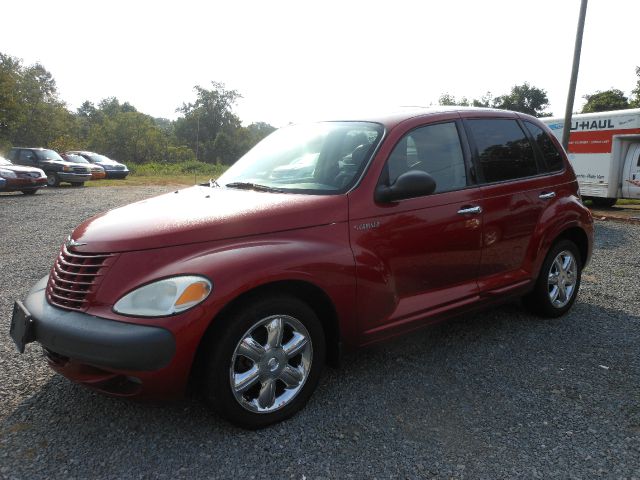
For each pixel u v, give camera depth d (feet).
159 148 230.68
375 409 10.39
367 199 11.03
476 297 13.21
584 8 46.26
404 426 9.78
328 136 12.82
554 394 11.10
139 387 8.67
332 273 10.16
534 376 11.95
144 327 8.46
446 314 12.54
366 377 11.81
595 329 15.07
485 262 13.42
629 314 16.51
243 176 13.05
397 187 10.92
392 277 11.34
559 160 16.11
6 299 17.42
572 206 15.70
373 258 10.90
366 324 10.97
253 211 10.02
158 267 8.89
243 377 9.31
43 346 9.57
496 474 8.40
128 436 9.38
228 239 9.53
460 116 13.61
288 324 9.86
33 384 11.28
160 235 9.15
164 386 8.65
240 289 8.91
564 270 15.97
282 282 9.61
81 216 39.17
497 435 9.52
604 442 9.33
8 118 120.37
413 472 8.43
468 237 12.84
